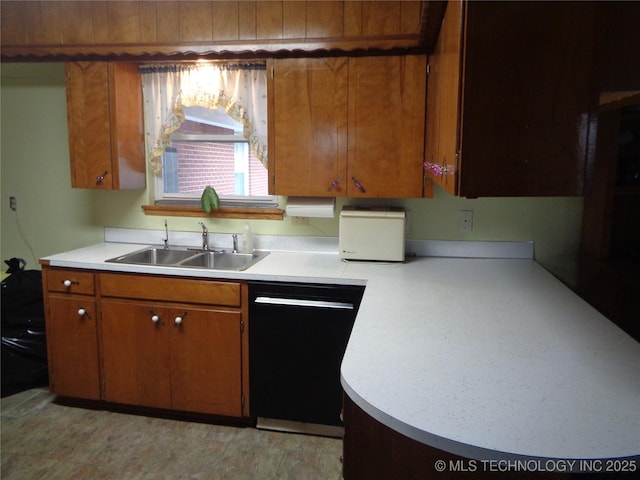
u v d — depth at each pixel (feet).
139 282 7.86
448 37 4.77
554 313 5.35
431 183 7.76
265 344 7.53
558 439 2.84
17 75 9.84
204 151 9.84
